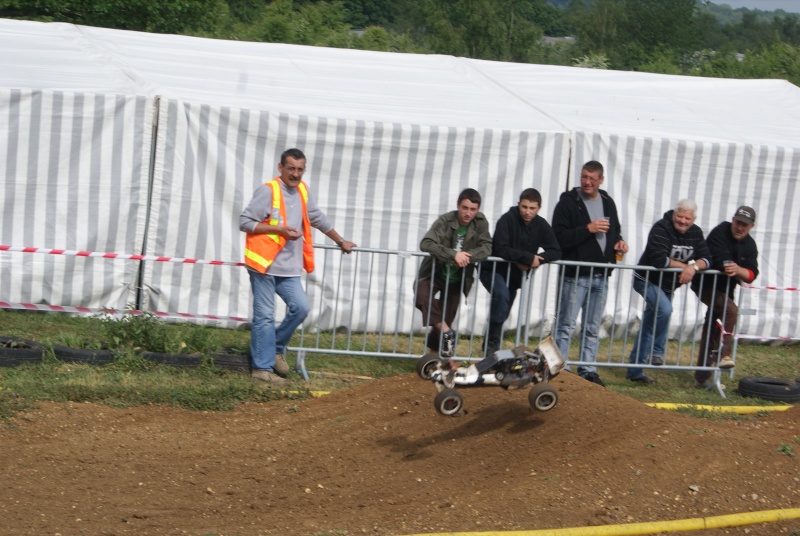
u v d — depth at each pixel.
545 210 11.50
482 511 5.98
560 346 9.43
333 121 10.81
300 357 9.34
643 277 9.75
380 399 8.00
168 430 7.50
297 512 6.04
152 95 10.46
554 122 11.84
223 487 6.41
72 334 9.37
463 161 11.20
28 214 10.33
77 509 5.84
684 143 11.64
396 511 6.04
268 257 8.64
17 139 10.22
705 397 9.59
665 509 6.11
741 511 6.15
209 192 10.66
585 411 7.25
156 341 9.16
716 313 9.95
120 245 10.55
